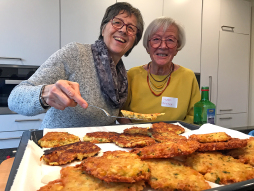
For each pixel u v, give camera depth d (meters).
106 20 1.64
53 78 1.42
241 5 4.21
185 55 3.83
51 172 0.84
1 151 2.63
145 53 3.63
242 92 4.35
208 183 0.80
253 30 4.50
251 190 0.66
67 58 1.50
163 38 1.86
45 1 2.95
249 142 1.13
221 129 1.37
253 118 4.57
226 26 4.09
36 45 2.96
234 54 4.22
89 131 1.46
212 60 4.04
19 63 2.90
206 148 1.00
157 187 0.76
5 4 2.75
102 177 0.71
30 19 2.89
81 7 3.15
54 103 1.10
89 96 1.58
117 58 1.82
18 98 1.16
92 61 1.62
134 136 1.33
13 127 2.85
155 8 3.54
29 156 0.92
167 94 2.02
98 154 1.09
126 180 0.70
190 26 3.80
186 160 0.99
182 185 0.75
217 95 4.13
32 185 0.74
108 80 1.60
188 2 3.76
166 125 1.59
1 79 2.84
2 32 2.78
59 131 1.38
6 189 0.66
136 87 2.11
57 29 3.05
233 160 0.97
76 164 0.95
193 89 2.09
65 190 0.70
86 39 3.22
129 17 1.63
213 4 3.94
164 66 2.02
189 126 1.61
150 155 0.91
